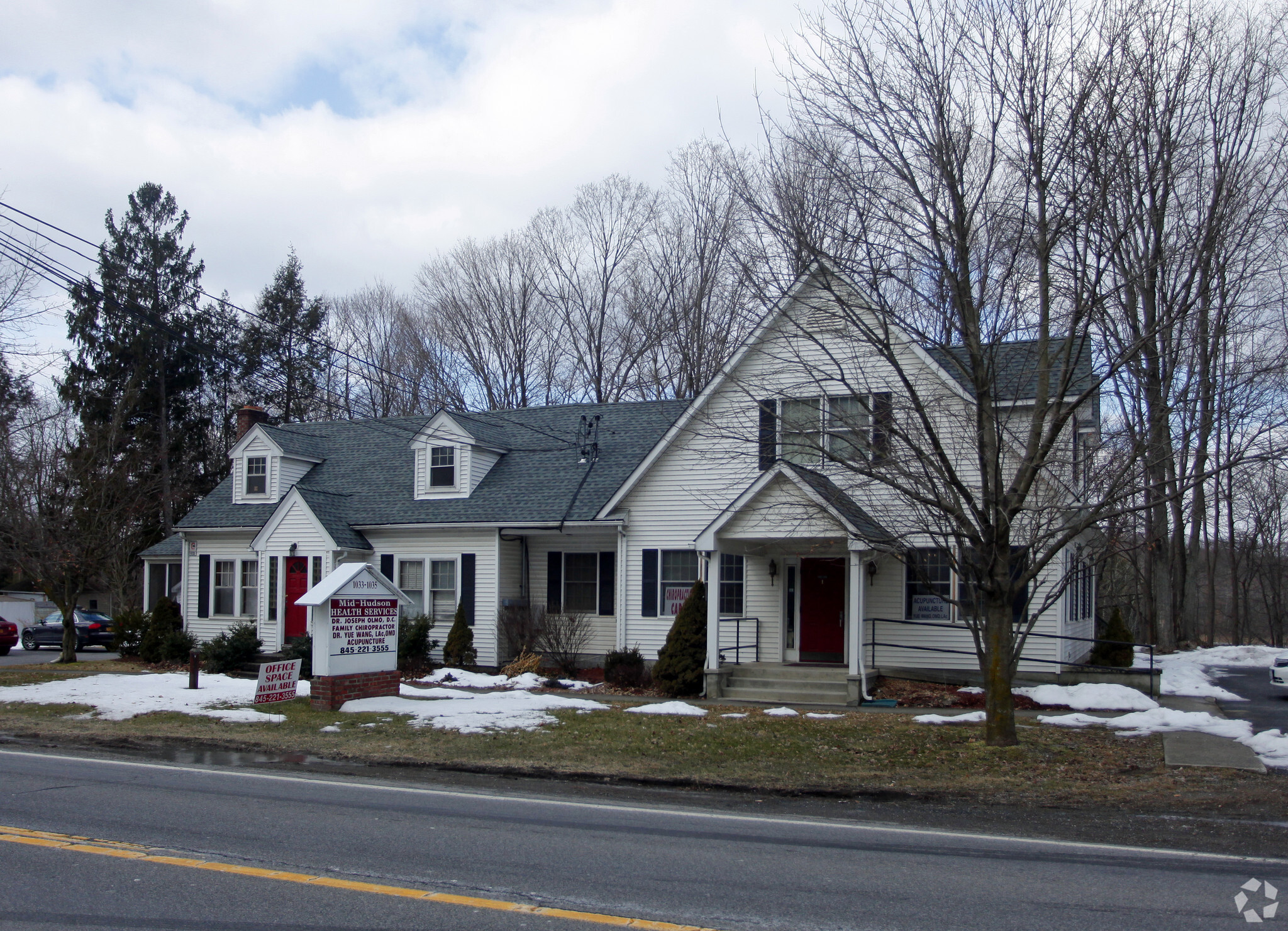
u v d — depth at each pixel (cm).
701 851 819
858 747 1354
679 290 3934
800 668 1992
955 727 1503
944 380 1806
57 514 2808
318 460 2922
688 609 1989
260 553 2614
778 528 1892
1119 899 683
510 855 792
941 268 1330
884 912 648
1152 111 1316
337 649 1681
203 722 1566
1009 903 671
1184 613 3459
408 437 2919
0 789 1066
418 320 4678
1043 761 1248
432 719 1559
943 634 1972
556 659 2248
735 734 1452
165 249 4806
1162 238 1492
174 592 3338
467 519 2436
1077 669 1942
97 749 1377
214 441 5100
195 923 610
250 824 895
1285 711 1747
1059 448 1477
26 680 2081
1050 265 1442
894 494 1688
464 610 2427
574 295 4259
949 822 955
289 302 5150
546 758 1288
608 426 2669
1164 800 1046
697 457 2203
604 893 687
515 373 4384
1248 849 841
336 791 1077
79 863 749
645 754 1318
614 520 2252
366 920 618
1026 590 1919
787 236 1373
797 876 739
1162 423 1430
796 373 2011
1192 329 1566
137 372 4609
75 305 4481
